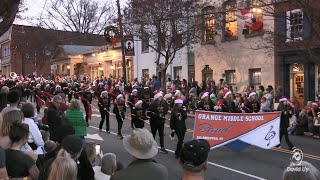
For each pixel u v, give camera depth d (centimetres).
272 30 2478
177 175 1109
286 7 2195
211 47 3042
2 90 1136
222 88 2430
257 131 1373
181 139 1305
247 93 2188
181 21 2958
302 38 2084
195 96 2578
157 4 2923
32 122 717
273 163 1246
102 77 4006
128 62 4081
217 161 1284
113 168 593
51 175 412
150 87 2834
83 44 6962
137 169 440
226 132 1359
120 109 1725
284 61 2494
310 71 2377
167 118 2303
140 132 454
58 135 611
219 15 2892
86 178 539
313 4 1897
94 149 625
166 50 3064
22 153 520
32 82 3388
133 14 3066
